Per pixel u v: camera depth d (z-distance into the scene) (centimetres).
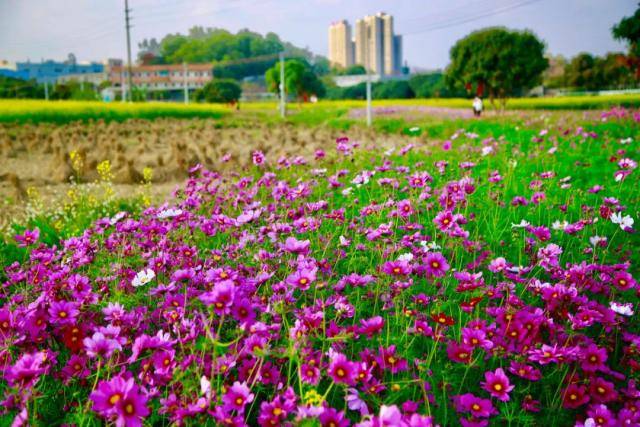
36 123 3052
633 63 4191
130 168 1214
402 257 390
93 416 250
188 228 516
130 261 442
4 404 245
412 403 254
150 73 14250
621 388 302
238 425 236
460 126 2016
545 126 1594
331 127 2844
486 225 604
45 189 1134
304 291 377
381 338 324
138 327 325
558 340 317
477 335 293
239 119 3912
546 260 390
